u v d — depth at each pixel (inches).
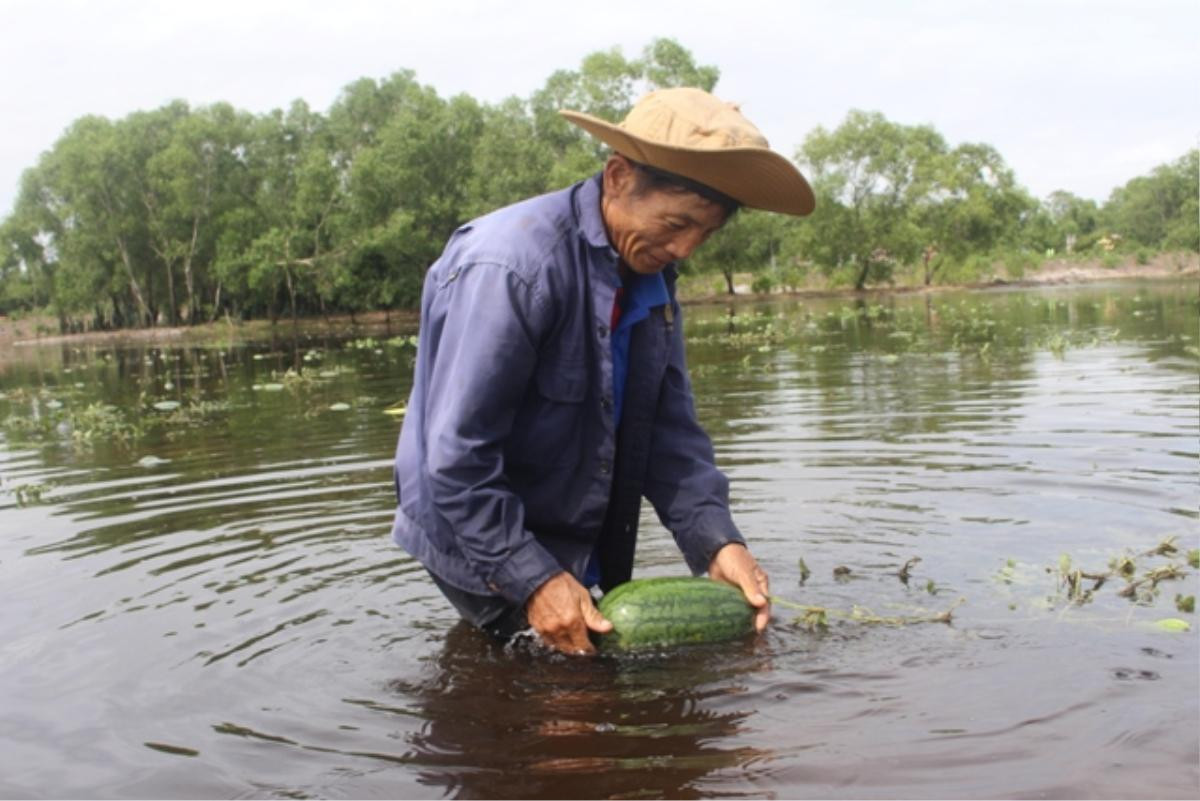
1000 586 197.9
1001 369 540.1
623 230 159.5
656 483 193.8
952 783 126.1
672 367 189.8
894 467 298.4
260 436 430.0
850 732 141.4
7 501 317.1
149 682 167.8
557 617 165.8
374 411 499.8
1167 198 4114.2
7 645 186.5
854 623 182.9
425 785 131.6
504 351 160.1
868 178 2610.7
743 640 176.7
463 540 166.2
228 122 2422.5
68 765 140.1
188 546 247.4
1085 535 226.7
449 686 163.6
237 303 2440.9
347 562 229.6
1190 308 1073.5
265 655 178.2
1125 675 154.8
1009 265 2903.5
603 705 154.6
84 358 1328.7
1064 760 130.0
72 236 2475.4
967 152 3078.2
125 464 377.1
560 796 127.8
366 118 2571.4
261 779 134.3
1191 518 233.6
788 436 356.8
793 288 2568.9
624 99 2320.4
